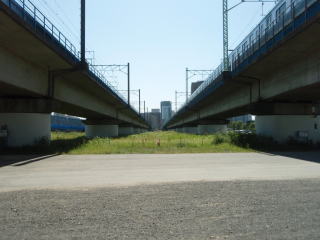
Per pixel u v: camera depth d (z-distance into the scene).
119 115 82.56
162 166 17.78
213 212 7.57
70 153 27.61
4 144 29.16
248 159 21.19
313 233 6.06
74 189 10.81
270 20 26.70
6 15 17.97
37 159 22.66
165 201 8.74
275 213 7.43
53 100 31.25
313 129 33.88
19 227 6.61
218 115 70.94
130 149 29.88
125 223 6.80
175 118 132.38
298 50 23.97
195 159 21.69
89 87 43.03
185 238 5.87
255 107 34.09
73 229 6.44
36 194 9.97
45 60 27.47
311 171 14.86
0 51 22.30
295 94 30.59
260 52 28.23
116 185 11.58
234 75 36.19
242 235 6.00
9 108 29.58
